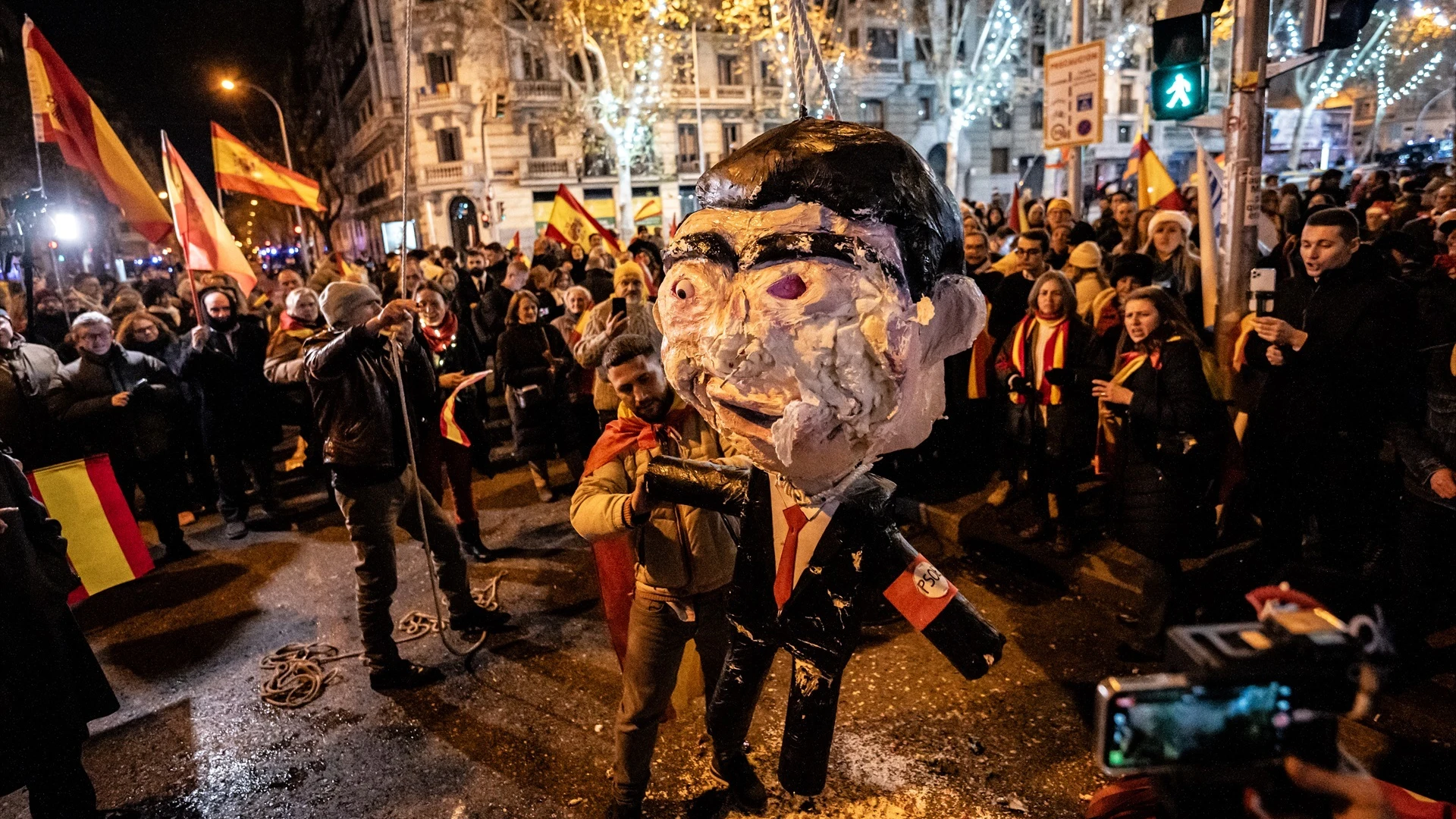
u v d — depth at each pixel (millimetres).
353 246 46500
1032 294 4070
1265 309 3107
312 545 5086
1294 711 793
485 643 3652
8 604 2221
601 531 1986
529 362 5461
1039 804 2451
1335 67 22203
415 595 4215
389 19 28234
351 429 3086
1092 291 4680
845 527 1478
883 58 29359
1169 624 3014
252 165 7176
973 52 29234
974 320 1321
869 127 1329
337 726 3102
